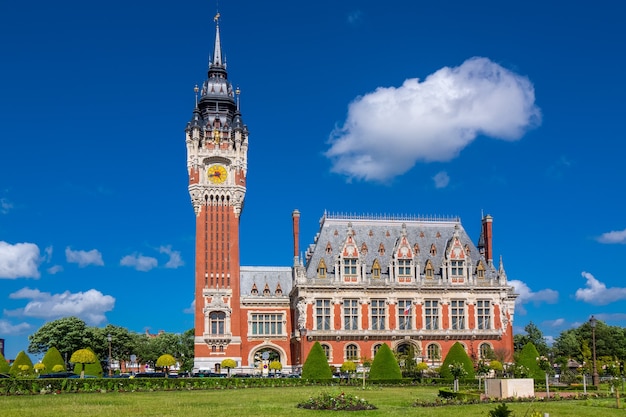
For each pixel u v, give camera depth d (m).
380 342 137.00
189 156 147.12
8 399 72.12
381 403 66.75
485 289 142.00
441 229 148.75
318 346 112.44
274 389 93.56
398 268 141.12
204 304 141.62
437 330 138.38
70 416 53.03
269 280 148.88
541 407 61.59
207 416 53.12
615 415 54.59
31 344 163.12
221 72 154.88
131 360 183.88
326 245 142.25
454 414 55.03
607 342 178.88
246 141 150.50
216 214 146.12
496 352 136.12
